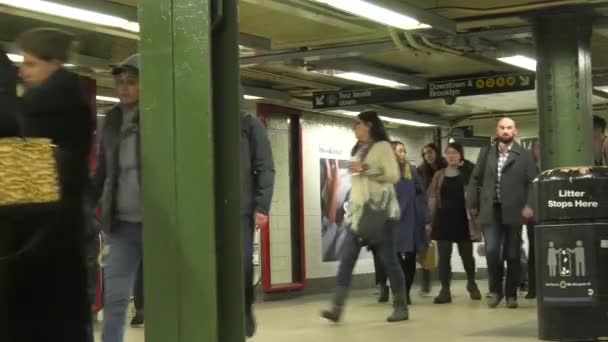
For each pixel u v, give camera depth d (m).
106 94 12.05
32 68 3.71
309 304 12.08
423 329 8.20
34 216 3.34
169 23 3.19
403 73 12.86
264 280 13.39
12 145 3.22
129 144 5.21
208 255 3.14
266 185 6.61
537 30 8.55
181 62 3.18
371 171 8.52
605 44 11.41
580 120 8.35
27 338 3.37
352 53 10.23
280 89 13.68
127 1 8.02
